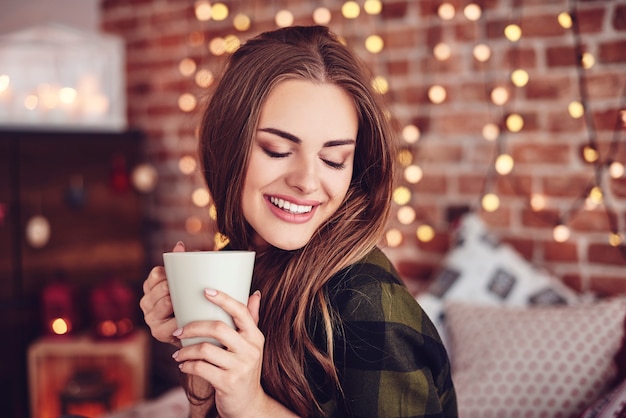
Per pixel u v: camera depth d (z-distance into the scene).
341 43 0.92
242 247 0.99
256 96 0.86
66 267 2.72
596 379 1.45
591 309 1.56
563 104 1.82
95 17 3.13
